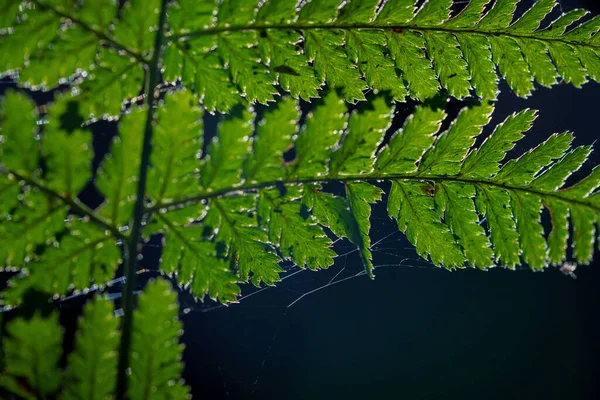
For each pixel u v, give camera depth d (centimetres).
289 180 61
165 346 58
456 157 62
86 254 59
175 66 61
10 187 59
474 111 62
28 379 57
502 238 62
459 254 62
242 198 61
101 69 60
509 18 64
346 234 61
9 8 59
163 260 61
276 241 61
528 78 64
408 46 63
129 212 59
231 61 61
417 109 62
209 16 61
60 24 59
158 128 59
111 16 60
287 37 62
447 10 63
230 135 60
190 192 60
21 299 59
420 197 62
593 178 62
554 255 62
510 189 62
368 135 60
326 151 60
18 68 59
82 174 59
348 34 63
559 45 64
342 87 63
